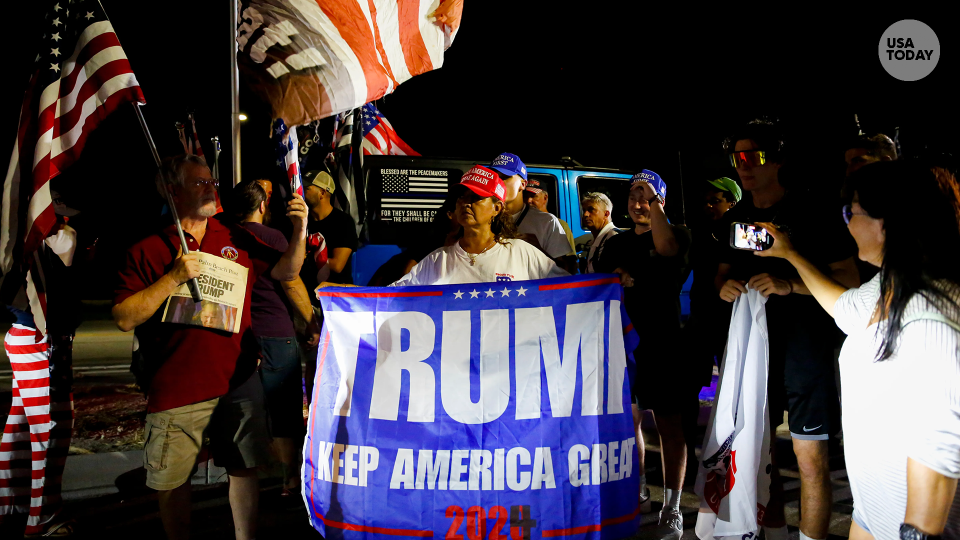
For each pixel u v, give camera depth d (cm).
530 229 457
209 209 321
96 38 323
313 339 424
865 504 205
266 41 404
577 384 304
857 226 207
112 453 498
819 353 303
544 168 712
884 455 194
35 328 370
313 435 315
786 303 313
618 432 304
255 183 421
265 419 326
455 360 306
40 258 369
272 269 352
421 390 306
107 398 689
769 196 342
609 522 298
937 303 181
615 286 308
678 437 375
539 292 308
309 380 496
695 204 830
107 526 387
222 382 308
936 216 186
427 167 640
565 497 297
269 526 393
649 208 413
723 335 376
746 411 307
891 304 189
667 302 407
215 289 314
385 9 425
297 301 377
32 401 371
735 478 307
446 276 346
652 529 384
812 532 303
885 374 193
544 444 299
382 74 421
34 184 309
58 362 383
